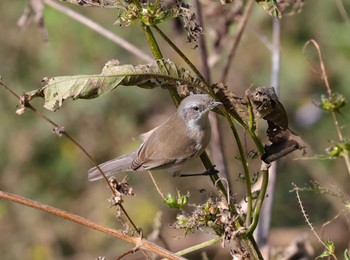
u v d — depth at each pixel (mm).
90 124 15297
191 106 6645
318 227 14164
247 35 14812
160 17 5727
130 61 15094
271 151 5848
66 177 15188
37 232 14891
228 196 5781
